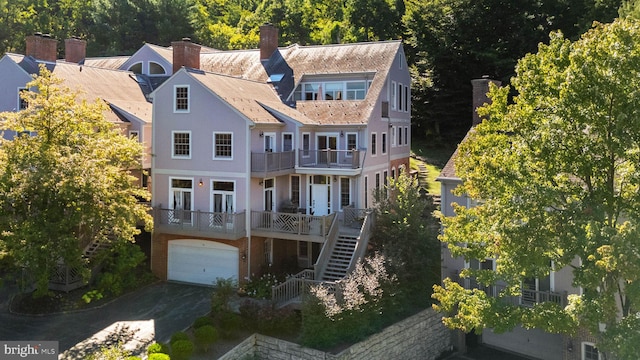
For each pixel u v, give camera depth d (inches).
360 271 840.9
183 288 1015.0
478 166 613.3
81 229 897.5
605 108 524.7
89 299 907.4
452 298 653.3
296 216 978.1
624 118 506.6
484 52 1764.3
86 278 826.2
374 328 812.0
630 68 503.5
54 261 820.0
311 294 797.2
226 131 1015.6
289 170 1087.6
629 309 572.1
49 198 819.4
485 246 652.1
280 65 1407.5
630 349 493.0
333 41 2480.3
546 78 573.9
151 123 1195.3
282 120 1107.3
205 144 1037.2
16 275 1030.4
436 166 1648.6
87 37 2551.7
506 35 1838.1
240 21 3038.9
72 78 1226.0
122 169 953.5
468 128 1812.3
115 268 978.7
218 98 1015.0
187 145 1054.4
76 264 834.2
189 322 845.8
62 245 805.2
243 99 1083.9
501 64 1745.8
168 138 1069.1
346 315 780.6
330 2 2783.0
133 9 2279.8
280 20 2765.7
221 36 2684.5
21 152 823.1
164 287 1021.8
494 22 1833.2
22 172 796.6
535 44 1782.7
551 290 788.6
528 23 1786.4
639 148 515.2
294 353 769.6
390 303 858.8
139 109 1253.7
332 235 979.3
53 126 863.7
